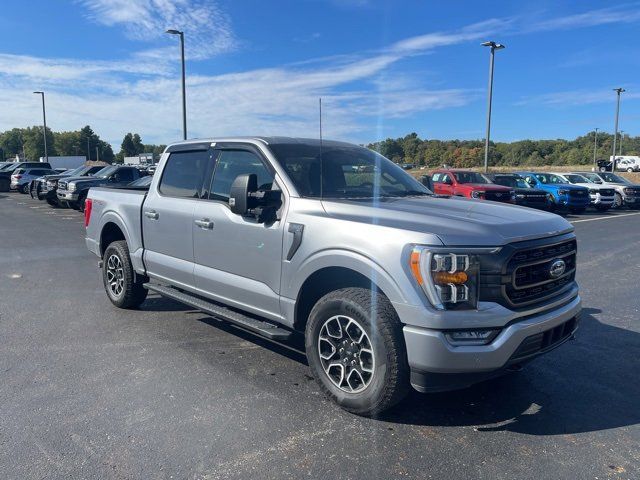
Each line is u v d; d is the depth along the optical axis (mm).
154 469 3092
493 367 3322
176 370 4559
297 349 5113
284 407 3883
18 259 10109
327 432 3531
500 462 3201
